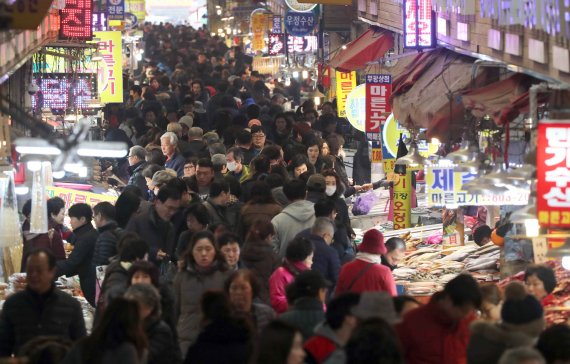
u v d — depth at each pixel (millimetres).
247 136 42625
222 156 37906
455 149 33156
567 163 22484
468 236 37844
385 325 16359
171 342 20375
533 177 23531
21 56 34469
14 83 44344
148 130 53719
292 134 50156
